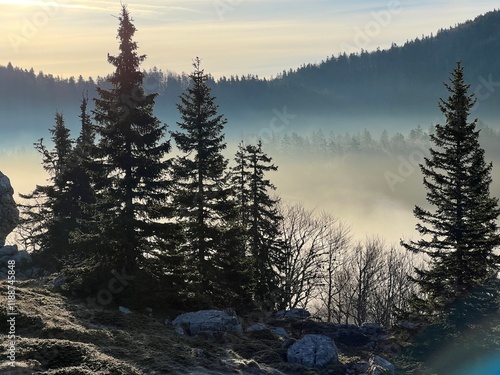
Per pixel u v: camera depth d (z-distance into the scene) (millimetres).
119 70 26453
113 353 18859
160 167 27000
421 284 28562
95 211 27297
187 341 22547
